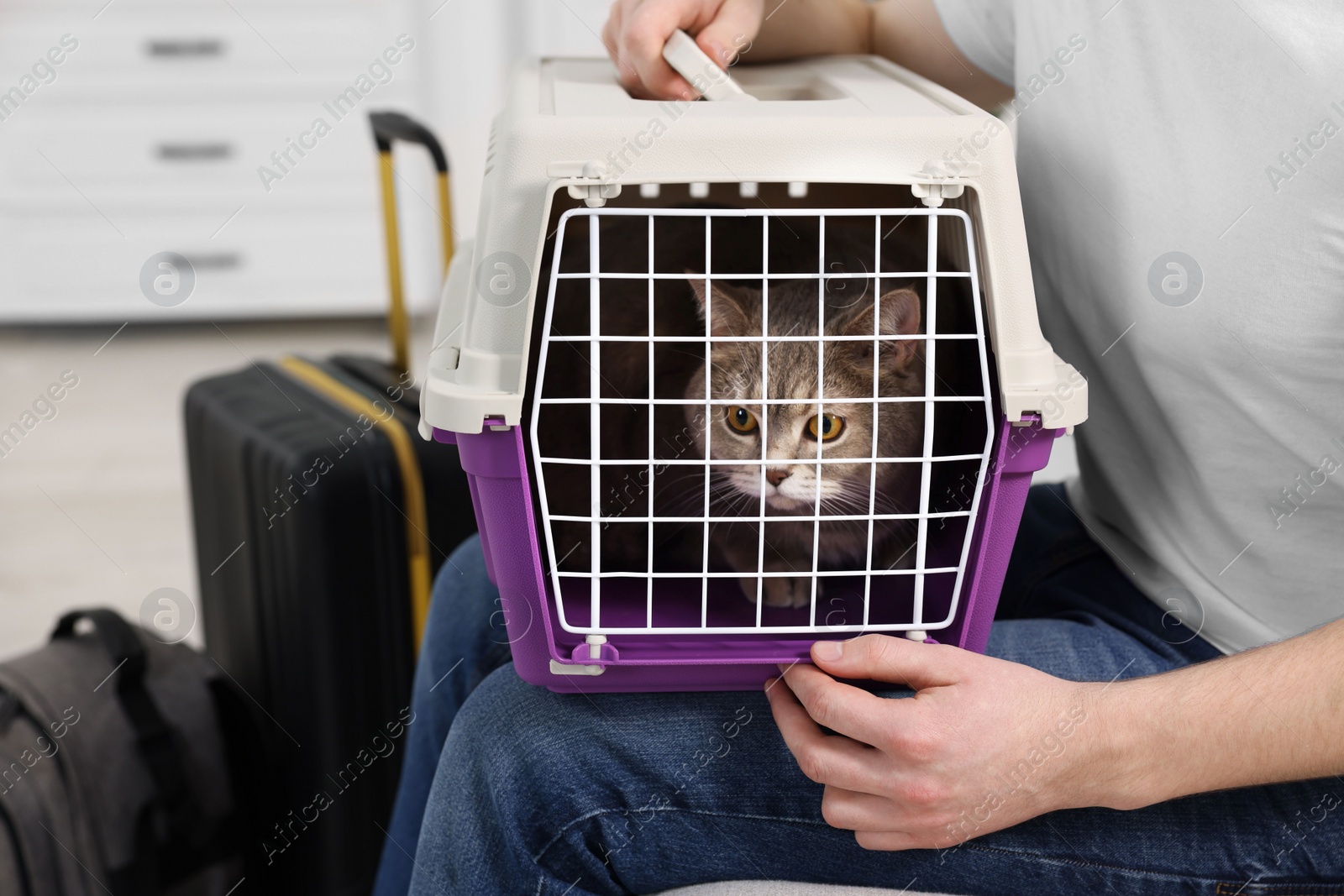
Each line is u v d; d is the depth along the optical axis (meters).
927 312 0.69
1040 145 0.83
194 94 2.67
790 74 0.94
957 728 0.58
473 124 2.76
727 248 0.80
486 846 0.66
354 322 3.01
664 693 0.69
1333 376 0.67
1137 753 0.59
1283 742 0.58
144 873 1.01
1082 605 0.83
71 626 1.09
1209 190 0.70
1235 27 0.69
